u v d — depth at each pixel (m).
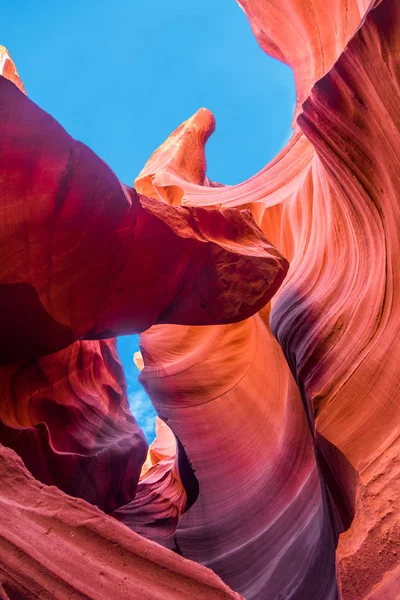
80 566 2.35
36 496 2.56
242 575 6.34
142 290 4.62
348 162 4.29
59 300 4.09
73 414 6.92
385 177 3.77
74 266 4.10
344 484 3.68
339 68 3.78
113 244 4.27
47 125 3.56
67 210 3.87
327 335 4.47
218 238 5.31
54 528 2.45
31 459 5.54
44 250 3.86
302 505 6.03
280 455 6.98
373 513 2.96
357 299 4.30
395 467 3.08
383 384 3.56
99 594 2.27
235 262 4.96
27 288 3.84
